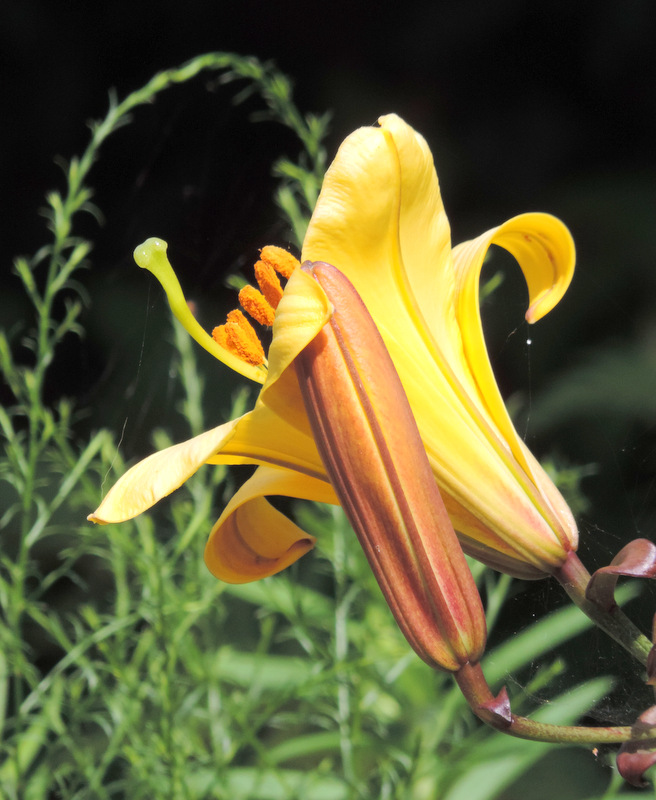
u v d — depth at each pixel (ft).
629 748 3.33
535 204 11.77
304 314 3.23
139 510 3.25
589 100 12.14
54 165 12.10
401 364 3.38
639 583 5.20
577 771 6.54
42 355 4.70
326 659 4.63
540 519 3.40
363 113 12.41
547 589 5.37
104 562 6.81
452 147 12.25
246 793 4.72
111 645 4.87
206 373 9.17
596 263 10.76
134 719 4.49
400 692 5.28
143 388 9.15
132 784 4.52
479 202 12.01
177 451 3.29
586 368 9.41
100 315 10.39
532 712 5.06
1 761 5.55
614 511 7.58
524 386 9.04
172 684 4.41
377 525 3.29
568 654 5.85
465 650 3.30
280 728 6.14
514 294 7.98
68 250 11.35
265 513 3.57
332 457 3.29
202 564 4.94
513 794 6.49
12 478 4.77
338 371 3.26
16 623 4.49
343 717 4.57
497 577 5.74
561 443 8.94
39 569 7.81
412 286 3.39
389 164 3.32
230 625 6.86
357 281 3.35
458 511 3.40
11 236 11.80
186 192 10.95
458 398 3.40
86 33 12.36
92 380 9.99
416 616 3.30
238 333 3.44
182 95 12.11
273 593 5.35
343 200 3.31
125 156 12.08
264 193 11.52
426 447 3.39
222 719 4.87
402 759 4.35
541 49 12.36
